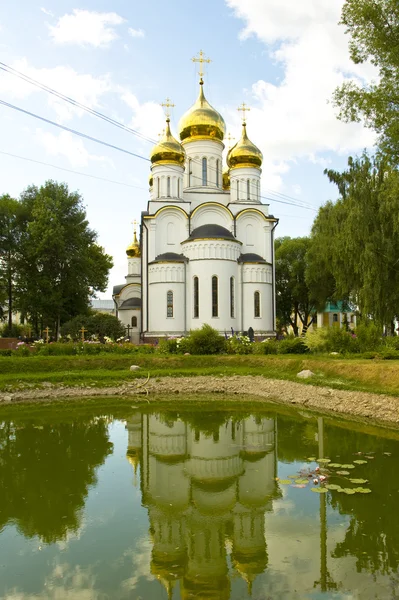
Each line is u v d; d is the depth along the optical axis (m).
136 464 12.38
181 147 48.00
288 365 25.92
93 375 25.75
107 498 9.88
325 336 29.20
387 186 25.72
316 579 6.51
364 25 17.58
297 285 56.12
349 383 20.69
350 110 18.27
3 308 58.47
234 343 31.38
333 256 34.91
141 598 6.07
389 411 17.19
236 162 49.00
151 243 45.16
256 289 43.94
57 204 45.41
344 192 36.66
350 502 9.33
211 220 46.47
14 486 10.59
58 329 46.50
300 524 8.41
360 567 6.83
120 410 20.20
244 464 12.35
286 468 11.83
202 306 41.69
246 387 24.64
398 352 25.22
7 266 47.69
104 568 6.91
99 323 41.88
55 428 16.70
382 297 26.98
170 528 8.35
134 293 59.59
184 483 10.87
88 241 49.84
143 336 44.03
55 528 8.39
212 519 8.74
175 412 19.72
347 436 14.86
